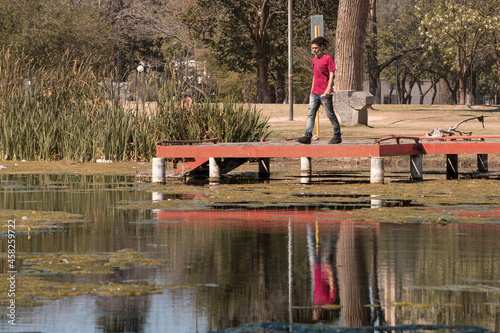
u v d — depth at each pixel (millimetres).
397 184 25469
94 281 10008
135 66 131125
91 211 18344
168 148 27703
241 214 17594
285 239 13625
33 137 40406
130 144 39344
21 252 12320
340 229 14914
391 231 14586
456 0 86250
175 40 117188
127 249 12594
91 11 108562
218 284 9836
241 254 12086
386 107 68875
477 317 8188
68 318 8148
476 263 11203
